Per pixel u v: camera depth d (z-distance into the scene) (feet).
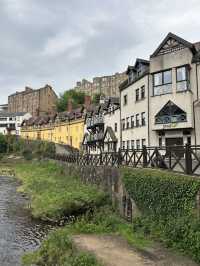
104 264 35.14
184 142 85.05
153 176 47.75
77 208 65.36
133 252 39.37
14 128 334.03
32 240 52.42
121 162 67.46
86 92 403.75
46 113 320.29
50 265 39.60
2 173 166.40
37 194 88.94
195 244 35.86
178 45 86.89
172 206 42.16
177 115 84.99
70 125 219.41
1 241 51.67
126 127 115.24
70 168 116.88
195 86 82.89
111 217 57.21
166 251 38.96
